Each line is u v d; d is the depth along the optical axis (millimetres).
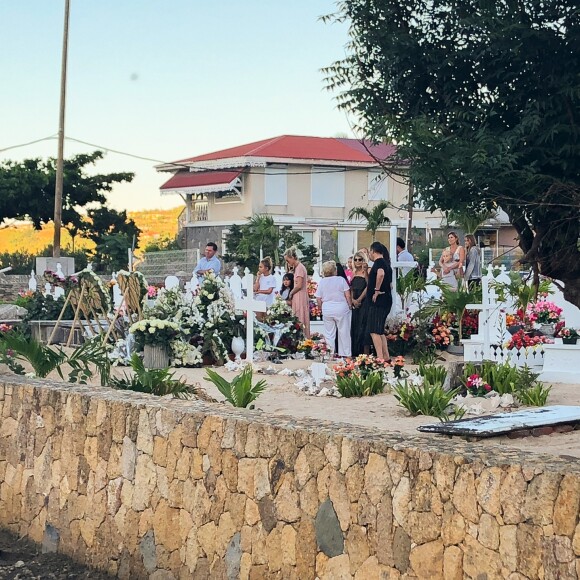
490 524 5184
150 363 17766
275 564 6488
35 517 8930
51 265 36844
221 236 56344
